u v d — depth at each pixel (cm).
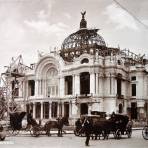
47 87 9281
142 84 8812
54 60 9031
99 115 4562
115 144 3048
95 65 8138
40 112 8888
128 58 9450
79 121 4225
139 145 2961
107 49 9088
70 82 8956
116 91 8381
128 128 3984
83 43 9169
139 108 8775
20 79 9519
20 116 4331
